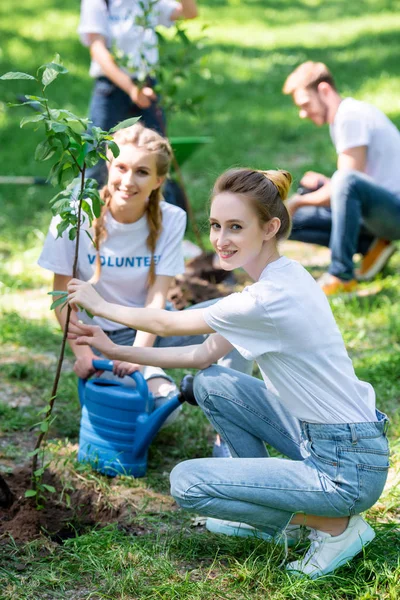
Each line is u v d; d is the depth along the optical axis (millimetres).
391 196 5180
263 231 2652
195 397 2955
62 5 15875
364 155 5219
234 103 10555
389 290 5410
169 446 3615
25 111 9656
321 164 7945
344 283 5301
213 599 2572
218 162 8023
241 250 2646
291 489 2607
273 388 2684
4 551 2805
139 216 3482
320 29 15414
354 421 2607
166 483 3295
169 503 3158
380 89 10984
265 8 17359
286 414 2848
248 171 2662
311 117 5332
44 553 2812
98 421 3279
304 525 2715
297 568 2680
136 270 3529
